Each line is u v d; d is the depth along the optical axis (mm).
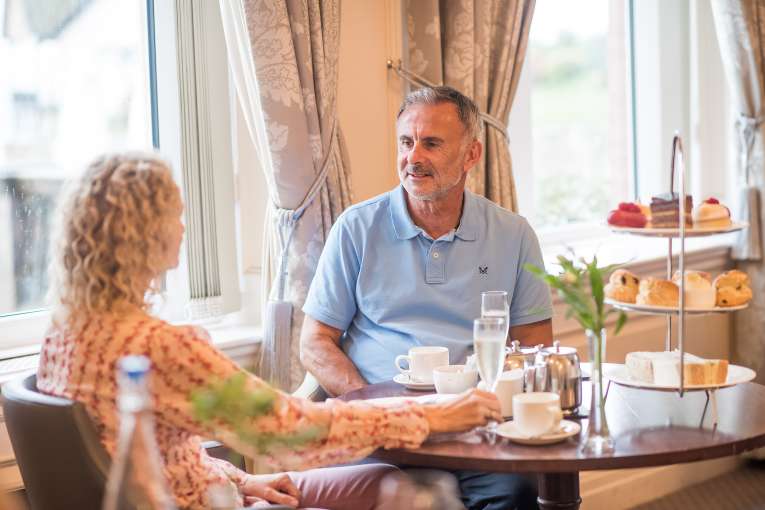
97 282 1645
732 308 1951
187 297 2957
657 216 2043
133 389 1190
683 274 1873
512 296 2609
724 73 4414
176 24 2896
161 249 1688
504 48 3176
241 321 3076
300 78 2688
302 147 2680
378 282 2553
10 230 2693
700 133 4414
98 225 1650
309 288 2727
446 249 2541
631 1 4355
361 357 2547
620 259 3812
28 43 2693
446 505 2119
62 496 1639
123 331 1627
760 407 1989
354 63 3027
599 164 4270
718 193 4461
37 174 2732
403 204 2561
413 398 1944
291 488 2033
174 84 2922
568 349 2004
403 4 3131
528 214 3887
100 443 1610
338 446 1729
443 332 2504
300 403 1724
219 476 1838
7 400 1702
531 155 3881
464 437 1822
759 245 4012
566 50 4102
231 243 3043
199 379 1625
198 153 2953
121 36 2873
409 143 2479
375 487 2078
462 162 2498
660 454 1691
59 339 1701
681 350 1873
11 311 2705
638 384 1936
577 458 1672
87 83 2811
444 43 3123
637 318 3871
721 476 4039
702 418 1915
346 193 2838
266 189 3027
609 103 4289
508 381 1928
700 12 4367
